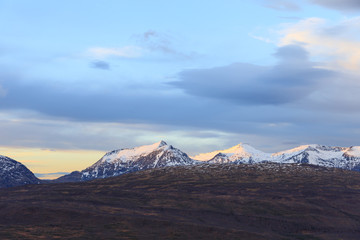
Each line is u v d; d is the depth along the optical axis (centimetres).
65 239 16000
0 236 16088
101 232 17662
